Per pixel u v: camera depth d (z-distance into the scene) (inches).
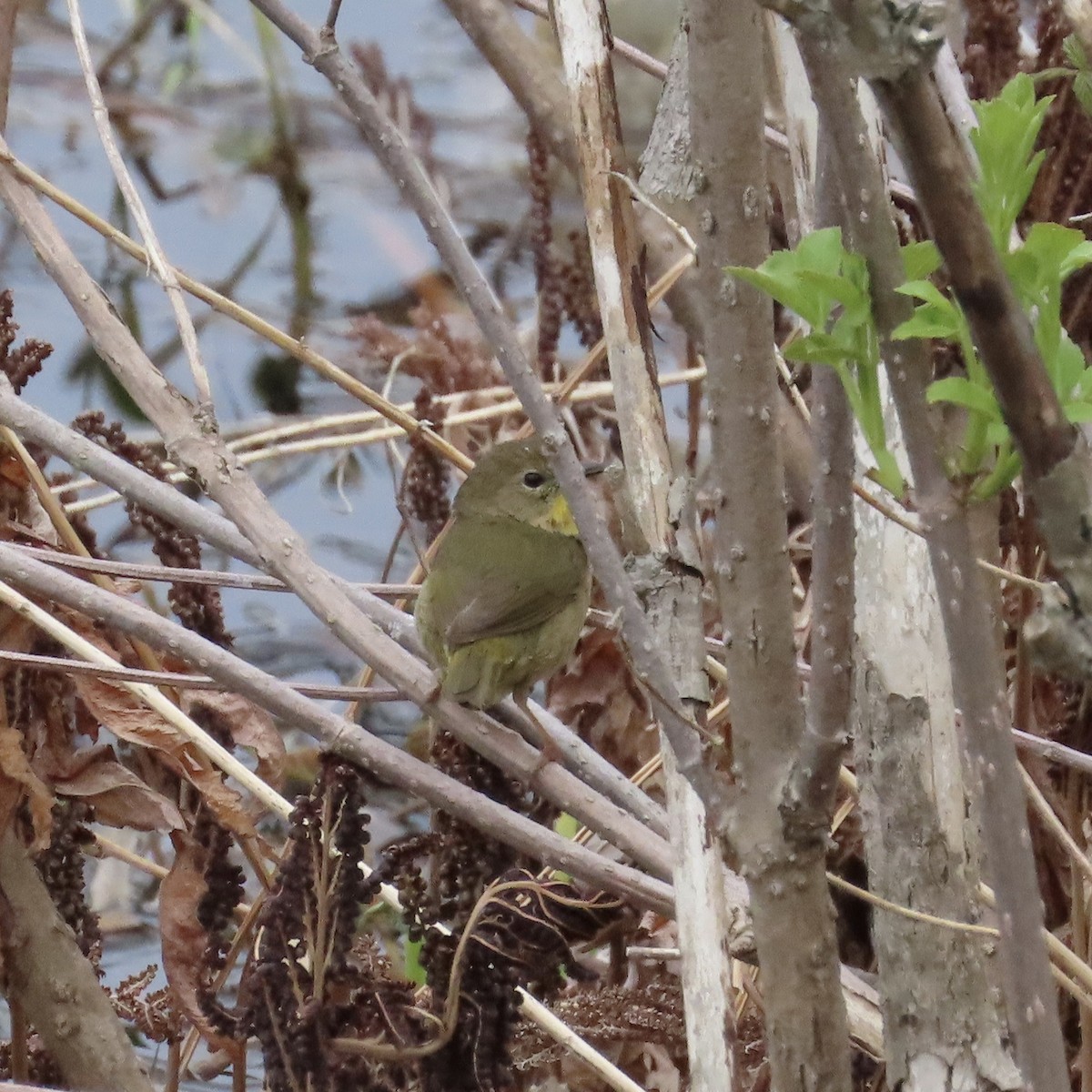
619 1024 258.1
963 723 108.5
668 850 212.5
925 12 88.7
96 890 381.4
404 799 388.8
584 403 378.3
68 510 285.7
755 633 136.9
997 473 105.0
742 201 129.8
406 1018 210.2
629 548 177.6
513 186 528.4
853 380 111.3
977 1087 184.5
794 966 140.9
